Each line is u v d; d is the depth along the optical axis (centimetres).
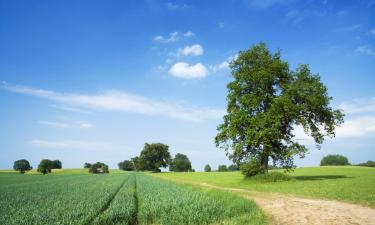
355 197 2336
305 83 4966
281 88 5128
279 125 4769
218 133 5244
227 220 1723
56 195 3344
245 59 5325
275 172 4716
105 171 16550
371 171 7800
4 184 5812
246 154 5106
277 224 1617
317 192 2845
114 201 2558
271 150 4962
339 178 4938
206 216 1762
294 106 4762
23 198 3073
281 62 5109
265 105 5131
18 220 1756
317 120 5181
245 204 2088
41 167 15488
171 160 17588
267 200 2484
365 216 1662
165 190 3544
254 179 4728
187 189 3884
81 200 2733
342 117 5144
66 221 1706
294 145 4938
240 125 4950
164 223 1703
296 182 4297
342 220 1596
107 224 1723
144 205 2259
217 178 7075
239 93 5209
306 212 1866
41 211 2086
